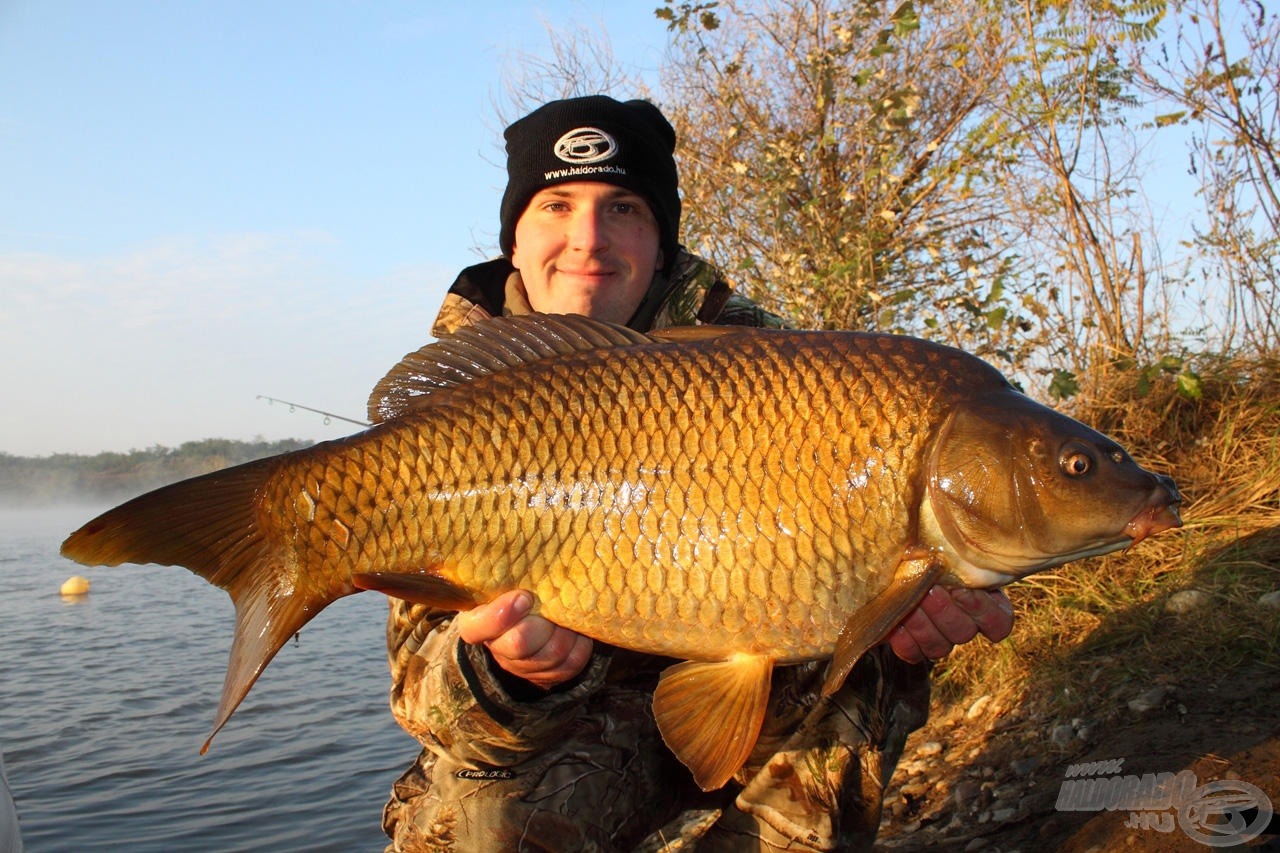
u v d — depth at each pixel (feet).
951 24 8.71
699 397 2.65
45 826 4.94
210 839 4.75
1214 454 5.56
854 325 7.34
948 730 4.67
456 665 2.89
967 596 2.77
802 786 3.14
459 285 3.84
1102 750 3.70
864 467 2.62
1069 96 6.52
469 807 3.10
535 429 2.68
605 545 2.65
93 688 7.55
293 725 6.48
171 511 2.72
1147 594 4.72
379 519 2.70
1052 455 2.61
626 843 3.27
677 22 8.91
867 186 7.89
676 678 2.73
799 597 2.63
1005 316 6.56
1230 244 6.05
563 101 3.64
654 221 3.77
